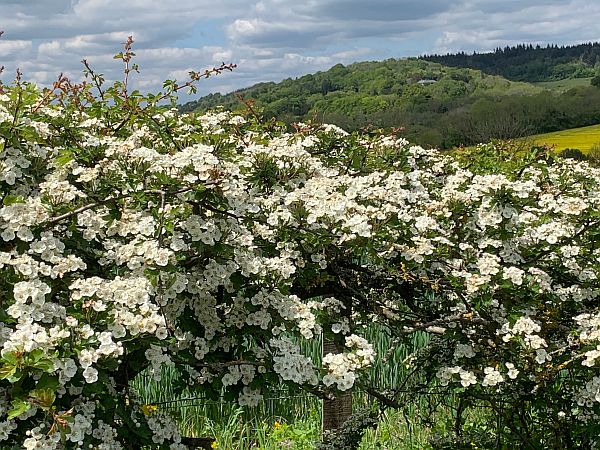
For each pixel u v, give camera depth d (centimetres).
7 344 201
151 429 276
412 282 326
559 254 328
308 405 566
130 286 239
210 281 275
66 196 264
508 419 377
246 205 282
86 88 384
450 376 318
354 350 276
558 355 325
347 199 309
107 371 249
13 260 231
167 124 350
